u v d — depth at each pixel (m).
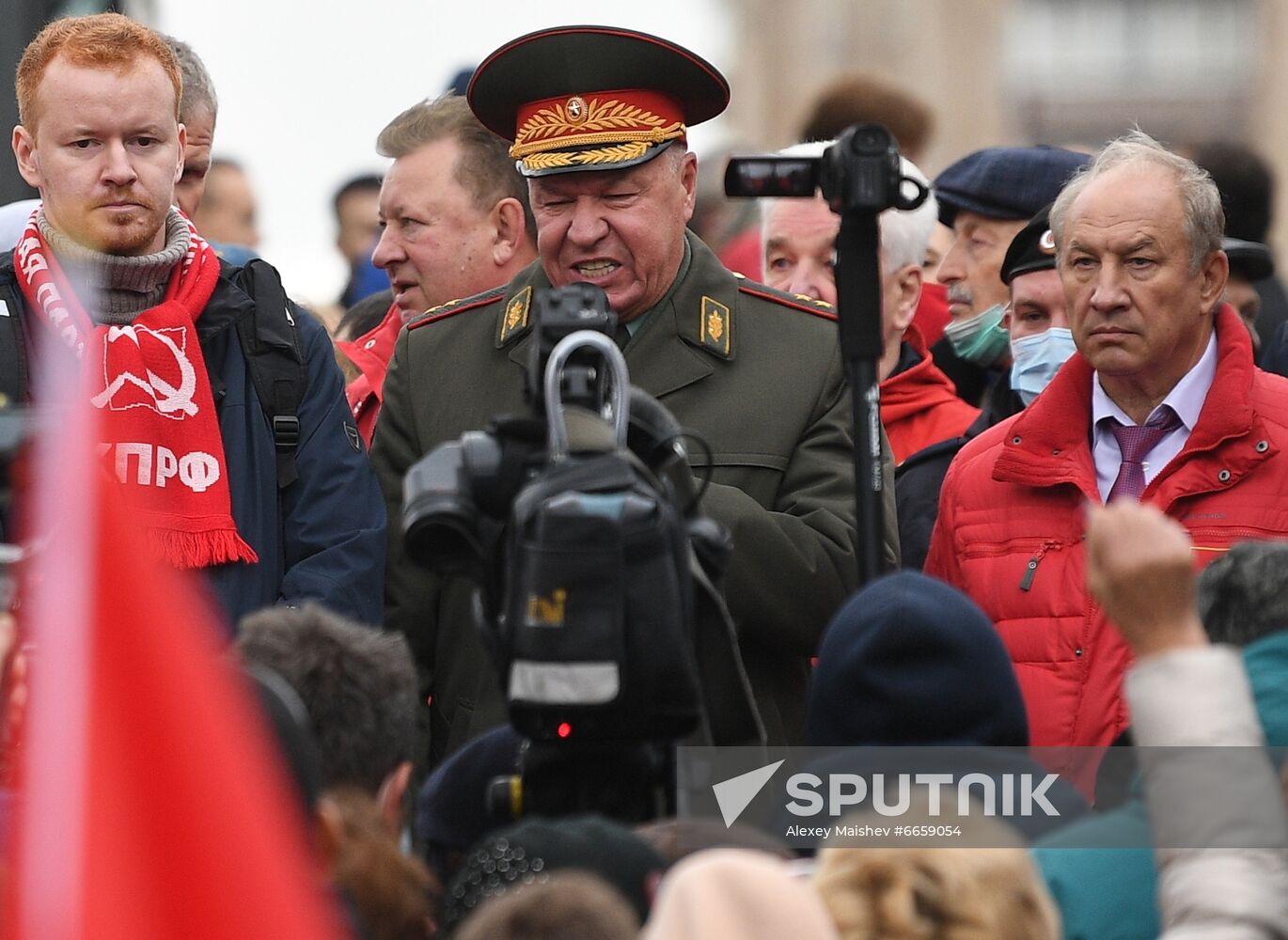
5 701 9.35
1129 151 15.73
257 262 16.28
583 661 11.21
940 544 16.25
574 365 12.29
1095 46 103.88
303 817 10.26
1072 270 15.62
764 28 86.62
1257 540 13.80
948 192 21.25
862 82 25.95
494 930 8.84
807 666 16.00
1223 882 9.82
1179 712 9.98
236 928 6.89
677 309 16.22
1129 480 15.64
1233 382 15.34
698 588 12.23
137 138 15.67
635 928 8.92
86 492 7.12
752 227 26.55
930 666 11.25
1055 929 9.62
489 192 19.39
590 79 15.60
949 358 21.61
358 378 19.77
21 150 16.23
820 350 16.31
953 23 87.44
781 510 15.92
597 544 11.23
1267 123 89.88
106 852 6.85
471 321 16.88
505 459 12.32
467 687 15.94
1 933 7.32
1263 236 23.11
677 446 12.74
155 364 15.40
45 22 22.30
